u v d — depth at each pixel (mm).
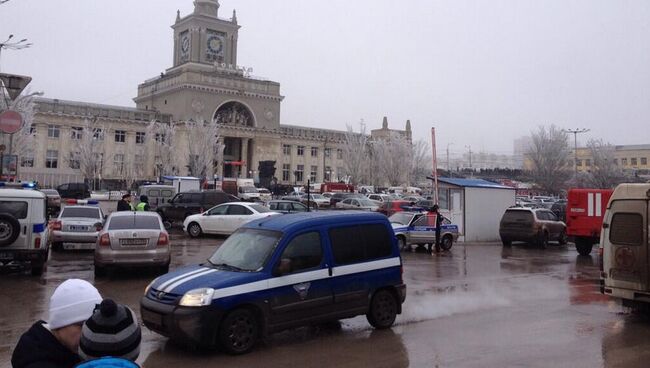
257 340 7344
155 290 7445
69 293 2631
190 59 92750
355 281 8328
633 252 9570
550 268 16922
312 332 8430
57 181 75188
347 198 40906
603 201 20625
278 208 27609
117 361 2262
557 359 7145
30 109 44125
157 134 82250
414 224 20609
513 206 26953
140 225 13352
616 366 6867
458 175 96562
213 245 20547
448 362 6961
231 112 91750
